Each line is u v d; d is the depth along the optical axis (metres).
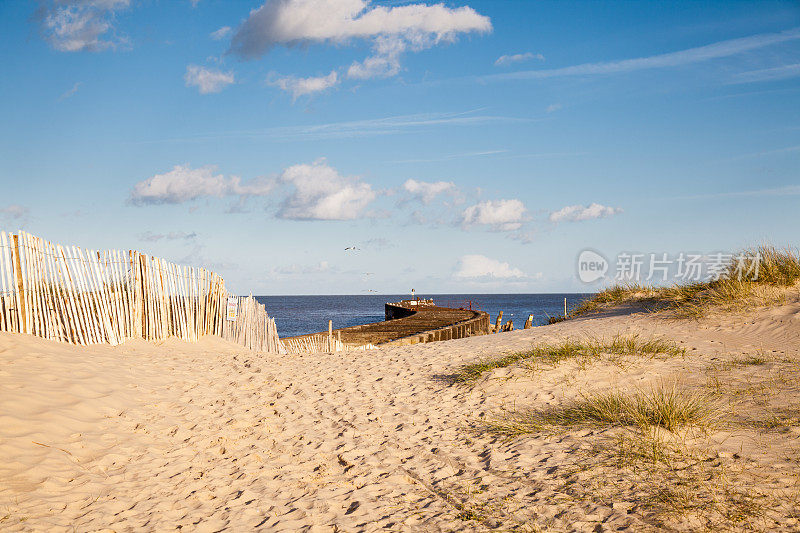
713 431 4.86
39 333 9.34
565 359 8.08
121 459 5.43
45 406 6.18
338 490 4.67
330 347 16.30
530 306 98.25
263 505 4.38
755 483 3.81
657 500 3.75
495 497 4.20
